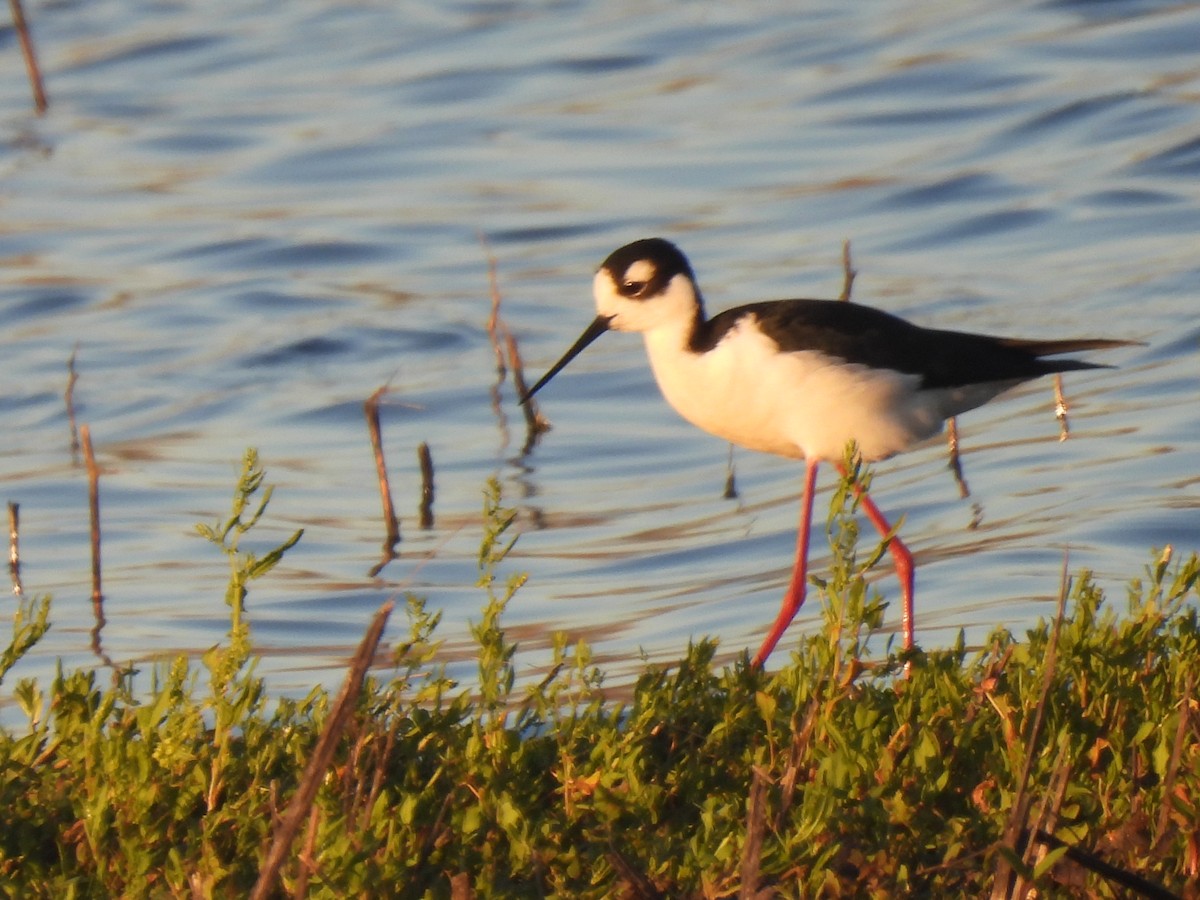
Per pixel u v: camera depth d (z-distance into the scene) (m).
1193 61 23.25
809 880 5.92
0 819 6.52
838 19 26.28
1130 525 12.41
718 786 6.68
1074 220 19.19
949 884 6.04
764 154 21.84
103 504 14.03
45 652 11.22
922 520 13.09
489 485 6.85
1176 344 15.84
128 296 18.89
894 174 20.84
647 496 14.01
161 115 24.45
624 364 16.92
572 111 23.70
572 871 6.19
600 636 11.28
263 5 28.58
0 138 23.75
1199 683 6.89
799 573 10.04
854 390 9.93
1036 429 14.74
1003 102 22.64
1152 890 5.47
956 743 6.61
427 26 27.34
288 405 16.17
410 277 19.28
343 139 23.17
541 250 19.72
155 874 6.26
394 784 6.70
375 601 12.07
